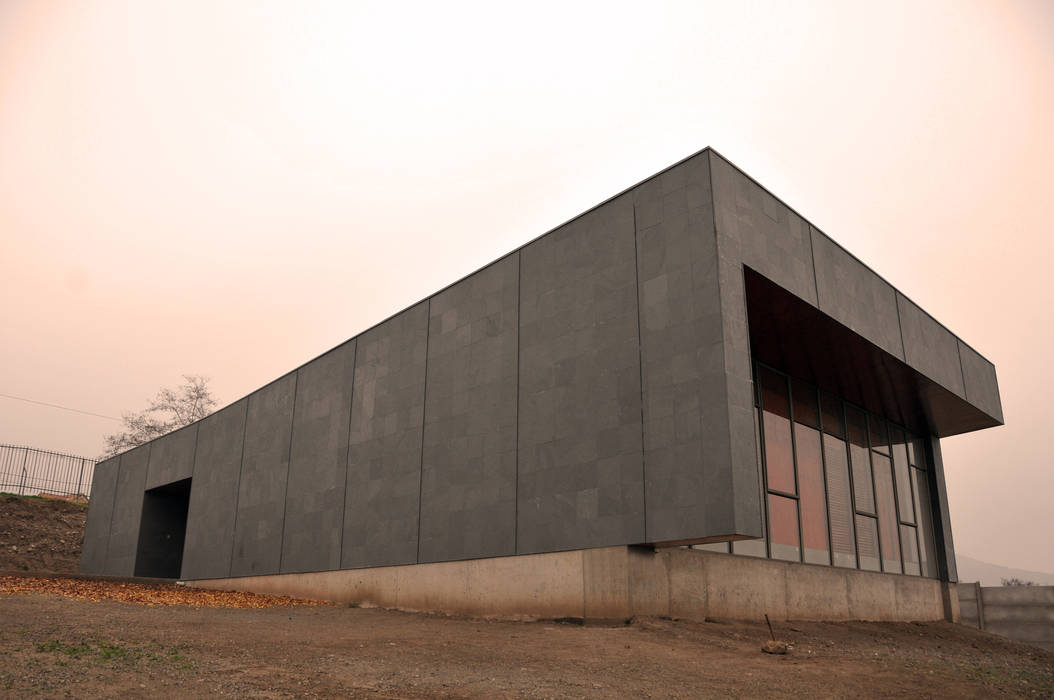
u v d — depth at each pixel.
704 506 11.05
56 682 6.11
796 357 16.39
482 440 15.16
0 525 35.72
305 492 20.19
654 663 8.68
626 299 13.08
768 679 8.16
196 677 6.70
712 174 12.27
